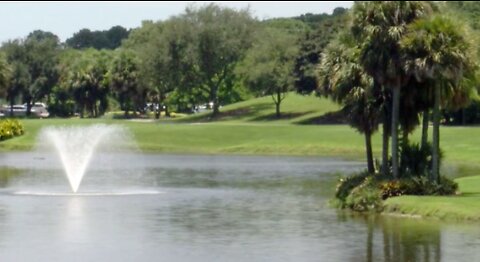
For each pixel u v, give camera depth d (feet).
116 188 255.91
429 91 201.16
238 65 626.23
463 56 190.60
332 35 561.84
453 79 193.67
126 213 195.83
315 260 139.03
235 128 467.93
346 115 212.84
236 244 153.99
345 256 142.00
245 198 227.40
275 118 579.89
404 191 193.67
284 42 586.04
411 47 190.80
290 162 359.25
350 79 206.90
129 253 145.38
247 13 624.59
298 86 572.92
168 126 481.87
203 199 225.15
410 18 196.44
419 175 199.52
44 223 179.22
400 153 205.26
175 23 616.39
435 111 197.47
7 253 145.48
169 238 160.76
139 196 232.94
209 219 185.78
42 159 381.19
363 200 194.29
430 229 164.86
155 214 194.18
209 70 615.57
